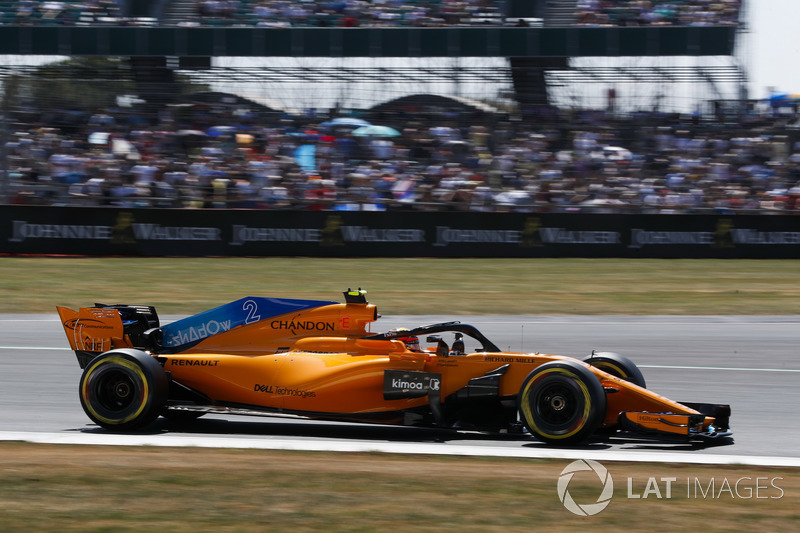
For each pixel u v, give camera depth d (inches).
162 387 1011.3
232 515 640.4
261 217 3235.7
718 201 3462.1
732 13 3806.6
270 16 4121.6
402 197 3452.3
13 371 1456.7
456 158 3602.4
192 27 4067.4
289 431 1053.2
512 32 3949.3
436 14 4069.9
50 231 3203.7
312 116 3806.6
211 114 3794.3
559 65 3951.8
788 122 3681.1
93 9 4153.5
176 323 1117.1
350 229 3245.6
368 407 1000.9
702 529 616.7
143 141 3654.0
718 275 2869.1
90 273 2770.7
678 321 2113.7
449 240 3250.5
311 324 1064.8
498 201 3447.3
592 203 3459.6
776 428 1090.1
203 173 3506.4
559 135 3673.7
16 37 4092.0
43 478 749.9
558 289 2571.4
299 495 697.0
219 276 2723.9
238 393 1034.1
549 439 924.6
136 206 3432.6
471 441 992.2
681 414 946.1
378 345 1026.1
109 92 3897.6
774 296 2488.9
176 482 738.8
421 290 2508.6
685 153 3604.8
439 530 608.4
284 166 3545.8
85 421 1100.5
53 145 3595.0
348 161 3592.5
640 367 1558.8
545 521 633.0
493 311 2220.7
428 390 975.0
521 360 979.9
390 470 792.9
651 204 3444.9
